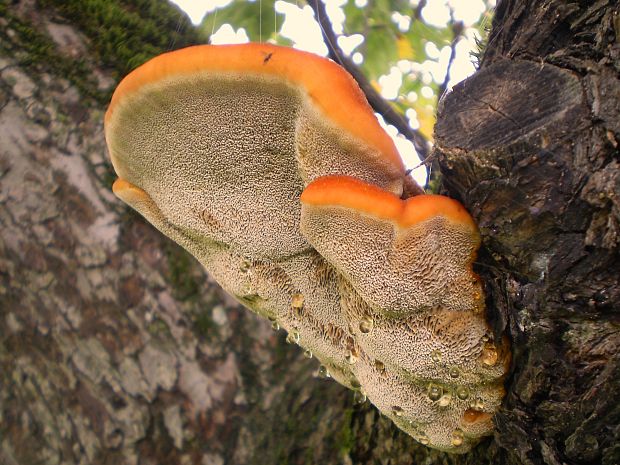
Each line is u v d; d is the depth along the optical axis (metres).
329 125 0.25
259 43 0.25
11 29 0.43
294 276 0.34
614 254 0.25
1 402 0.48
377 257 0.27
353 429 0.44
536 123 0.26
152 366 0.45
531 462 0.29
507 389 0.30
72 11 0.44
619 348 0.25
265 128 0.27
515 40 0.30
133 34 0.45
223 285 0.36
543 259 0.26
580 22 0.27
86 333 0.45
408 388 0.32
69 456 0.47
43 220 0.44
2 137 0.43
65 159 0.43
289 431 0.46
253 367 0.47
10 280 0.45
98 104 0.44
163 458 0.46
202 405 0.46
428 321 0.29
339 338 0.35
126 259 0.44
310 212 0.26
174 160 0.30
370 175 0.27
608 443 0.27
